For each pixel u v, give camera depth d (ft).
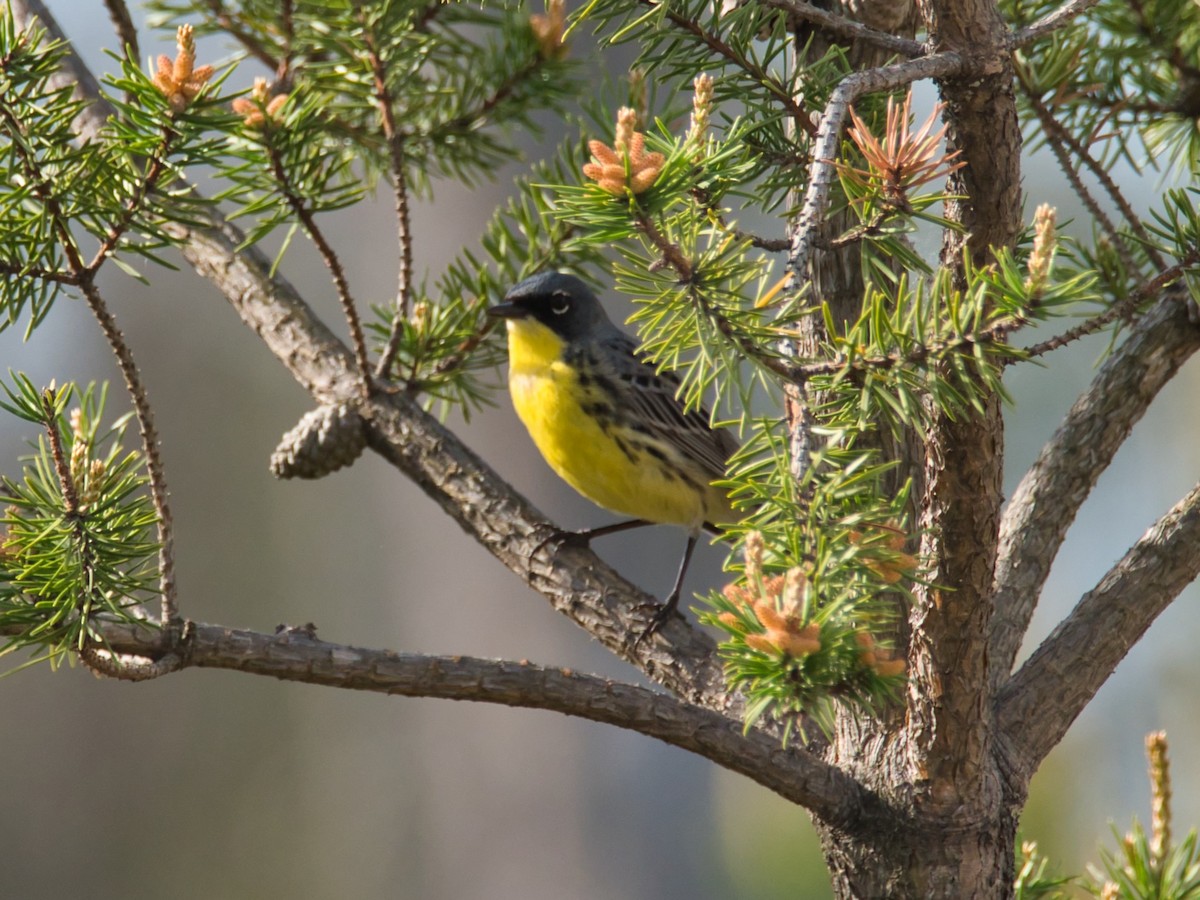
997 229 18.10
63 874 89.97
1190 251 18.49
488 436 57.72
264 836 92.07
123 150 20.66
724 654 15.69
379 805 92.32
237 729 94.02
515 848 59.62
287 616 97.81
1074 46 27.30
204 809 92.68
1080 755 68.80
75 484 20.48
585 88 31.86
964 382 16.79
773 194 22.82
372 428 30.27
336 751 93.81
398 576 70.49
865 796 20.79
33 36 20.84
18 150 20.35
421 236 61.46
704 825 60.54
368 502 99.30
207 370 99.40
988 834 20.56
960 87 17.51
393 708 93.45
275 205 25.43
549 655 62.28
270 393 100.37
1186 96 28.66
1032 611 23.07
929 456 18.29
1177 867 21.26
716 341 17.11
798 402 17.63
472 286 32.40
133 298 97.91
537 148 54.49
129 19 27.76
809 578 15.57
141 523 20.80
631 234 17.40
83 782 91.56
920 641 19.45
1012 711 21.77
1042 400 84.23
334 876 91.40
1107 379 24.00
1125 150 28.53
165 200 21.58
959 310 16.80
